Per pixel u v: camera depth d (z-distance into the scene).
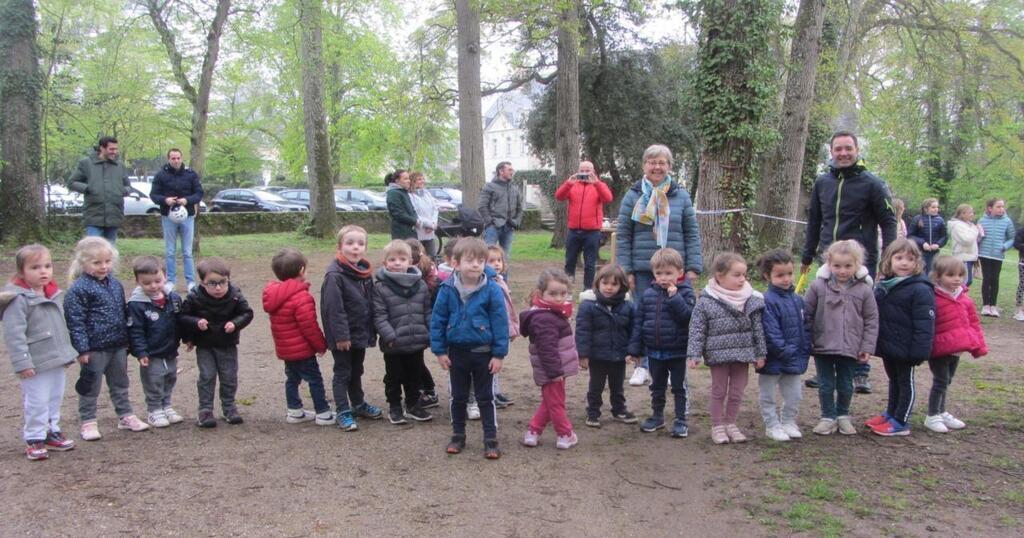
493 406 4.29
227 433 4.61
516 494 3.68
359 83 29.56
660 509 3.51
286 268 4.77
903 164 22.94
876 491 3.69
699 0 10.52
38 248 4.05
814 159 17.05
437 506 3.53
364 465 4.07
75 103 17.23
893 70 18.80
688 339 4.44
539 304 4.42
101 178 9.41
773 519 3.38
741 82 10.37
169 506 3.48
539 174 33.84
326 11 17.72
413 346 4.74
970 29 15.98
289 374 4.84
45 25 16.19
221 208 27.25
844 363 4.57
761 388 4.55
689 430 4.73
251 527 3.29
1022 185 24.06
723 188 10.70
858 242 5.02
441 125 26.44
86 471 3.90
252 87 34.22
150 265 4.55
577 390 5.78
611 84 19.72
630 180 21.06
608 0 17.55
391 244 4.84
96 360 4.38
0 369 6.07
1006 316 9.70
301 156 32.44
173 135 22.97
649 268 5.50
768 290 4.55
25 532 3.19
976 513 3.44
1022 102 20.48
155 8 14.34
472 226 9.27
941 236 9.83
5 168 13.58
